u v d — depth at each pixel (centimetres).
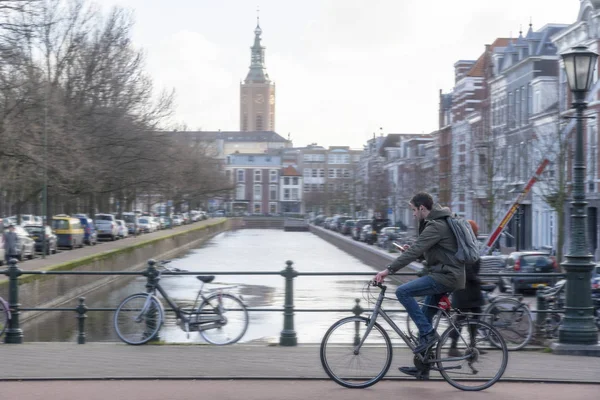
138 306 1210
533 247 4850
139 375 905
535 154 3941
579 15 4038
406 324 1153
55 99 3816
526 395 826
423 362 852
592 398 812
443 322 869
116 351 1083
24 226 4366
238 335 1238
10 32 2731
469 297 1039
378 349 859
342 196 13250
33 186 4816
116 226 6431
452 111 6950
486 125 4966
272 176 18988
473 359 852
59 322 2577
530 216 4947
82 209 8081
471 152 5509
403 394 826
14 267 1220
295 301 2847
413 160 9312
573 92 1145
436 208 862
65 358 1020
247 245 8344
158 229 8981
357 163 15638
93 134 4650
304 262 5688
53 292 3088
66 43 4688
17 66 2988
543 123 4438
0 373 916
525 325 1175
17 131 3222
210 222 12200
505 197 4294
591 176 3891
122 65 4906
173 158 5381
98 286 4006
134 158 5009
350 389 848
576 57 1129
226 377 895
